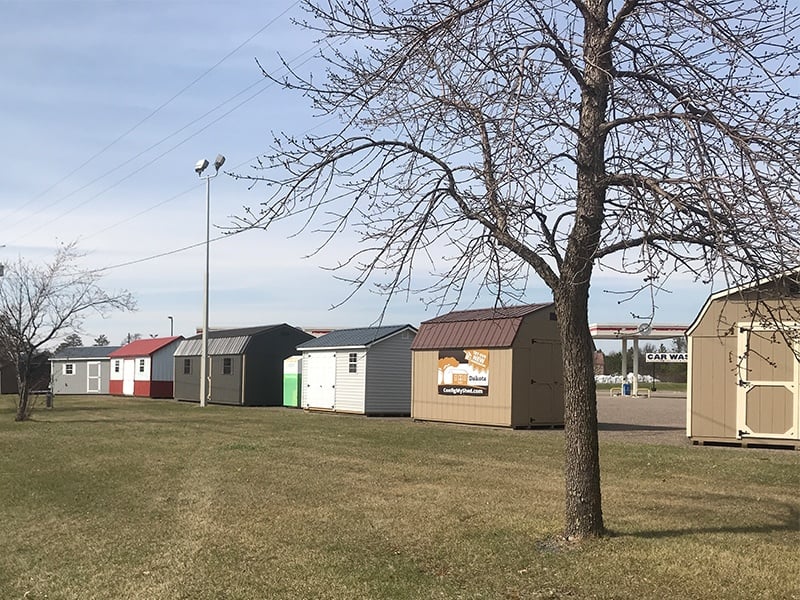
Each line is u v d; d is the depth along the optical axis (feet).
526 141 20.83
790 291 20.67
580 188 22.50
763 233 18.22
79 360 189.16
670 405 120.78
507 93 21.07
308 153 23.95
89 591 21.86
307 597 20.25
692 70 21.47
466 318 83.76
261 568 22.99
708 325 57.00
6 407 115.24
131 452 53.06
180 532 28.09
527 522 27.30
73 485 39.22
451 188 23.44
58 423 81.92
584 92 22.98
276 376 126.82
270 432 69.82
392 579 21.34
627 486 36.40
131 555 25.29
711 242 19.34
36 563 25.03
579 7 23.12
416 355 87.71
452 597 19.63
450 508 30.63
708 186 19.01
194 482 39.04
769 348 54.60
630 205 20.24
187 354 144.15
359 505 31.81
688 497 32.89
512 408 74.84
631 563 21.66
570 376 23.95
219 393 130.52
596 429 24.40
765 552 22.85
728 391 56.18
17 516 32.12
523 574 21.12
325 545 25.27
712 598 18.97
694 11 20.36
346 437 64.34
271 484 37.73
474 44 22.24
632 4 21.79
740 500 32.09
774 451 52.29
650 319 19.44
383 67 22.35
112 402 136.46
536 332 77.36
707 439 56.75
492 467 43.83
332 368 105.50
